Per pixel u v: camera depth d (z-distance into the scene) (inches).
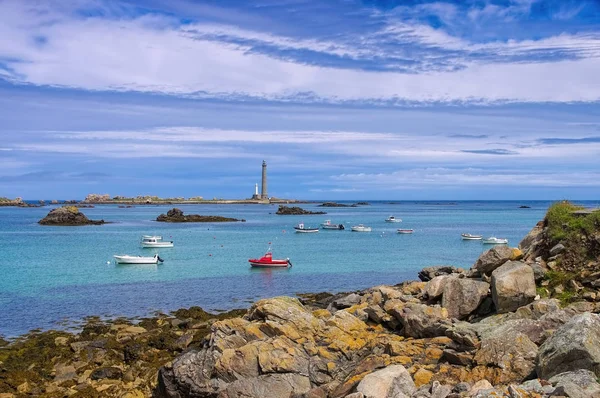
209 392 764.0
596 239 928.9
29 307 1659.7
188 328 1312.7
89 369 1042.7
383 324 918.4
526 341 677.3
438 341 780.0
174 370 813.9
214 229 5388.8
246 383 724.0
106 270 2518.5
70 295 1867.6
